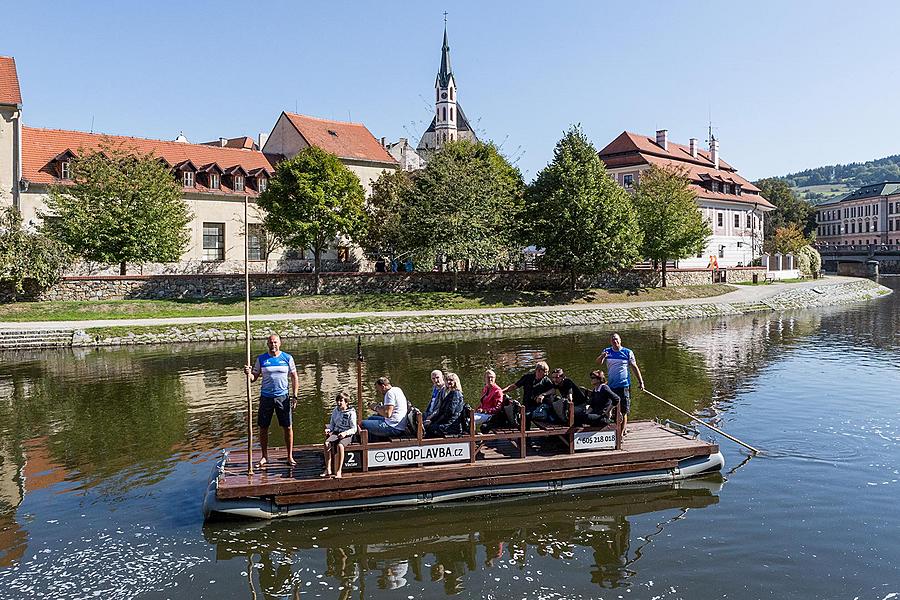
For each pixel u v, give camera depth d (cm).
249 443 1156
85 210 4156
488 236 5091
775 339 3434
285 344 3306
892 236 14450
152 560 986
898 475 1331
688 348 3094
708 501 1203
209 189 5422
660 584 920
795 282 7231
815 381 2269
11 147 4494
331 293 4791
